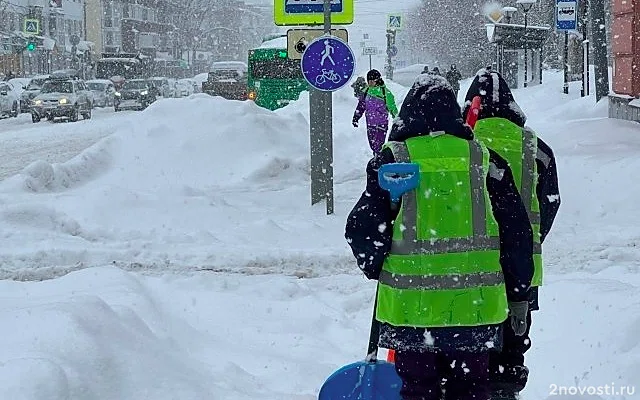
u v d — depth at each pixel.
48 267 9.39
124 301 6.25
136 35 101.94
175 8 109.38
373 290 8.34
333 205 12.28
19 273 9.19
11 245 10.02
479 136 4.84
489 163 4.14
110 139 16.55
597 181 12.73
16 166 20.03
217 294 8.01
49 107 37.84
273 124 17.08
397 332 4.07
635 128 17.97
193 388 4.89
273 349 6.52
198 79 66.75
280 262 9.56
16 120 40.38
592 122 18.88
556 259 9.45
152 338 5.59
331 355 6.43
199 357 5.94
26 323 5.02
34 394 4.13
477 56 74.75
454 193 4.02
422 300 3.98
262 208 12.69
